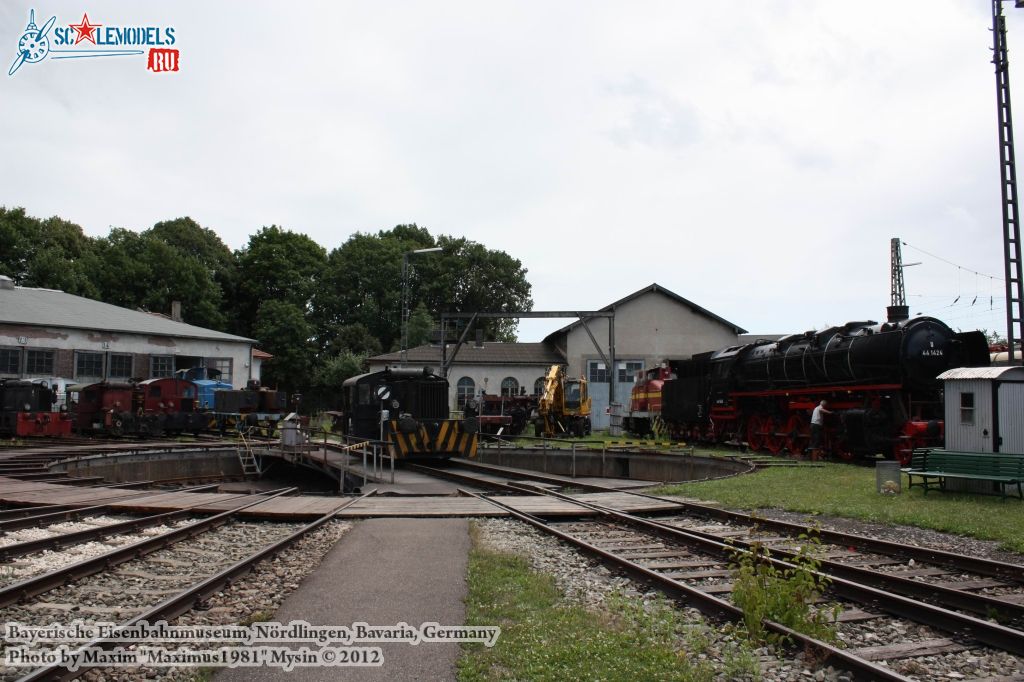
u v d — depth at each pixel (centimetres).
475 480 1995
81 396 3531
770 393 2638
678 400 3444
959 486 1480
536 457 3012
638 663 592
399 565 908
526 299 8688
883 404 2114
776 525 1189
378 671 564
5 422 3231
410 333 6769
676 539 1111
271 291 8269
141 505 1372
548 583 841
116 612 722
